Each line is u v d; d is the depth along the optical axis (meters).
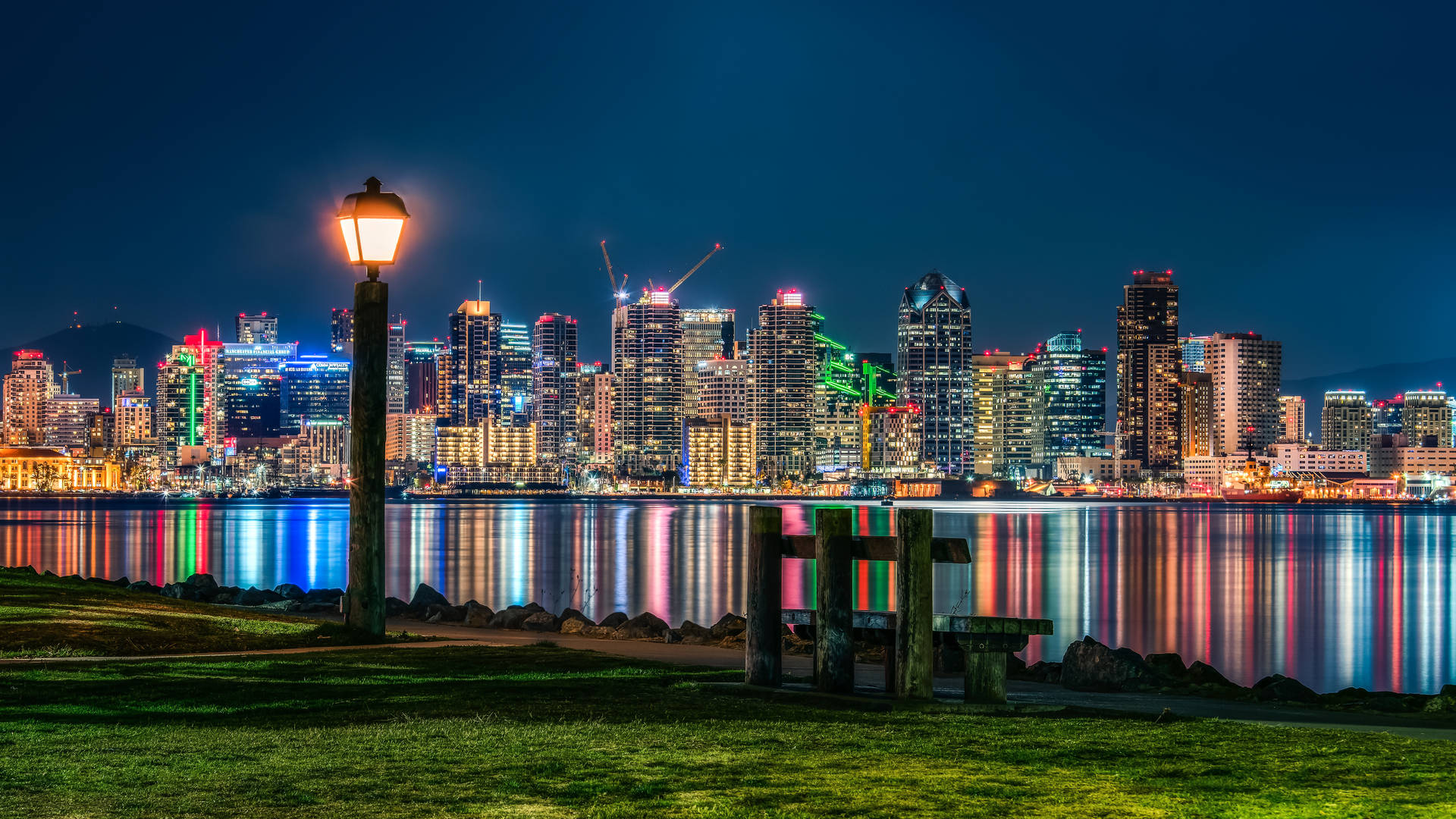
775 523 19.92
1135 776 13.69
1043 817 11.90
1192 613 110.00
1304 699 24.62
